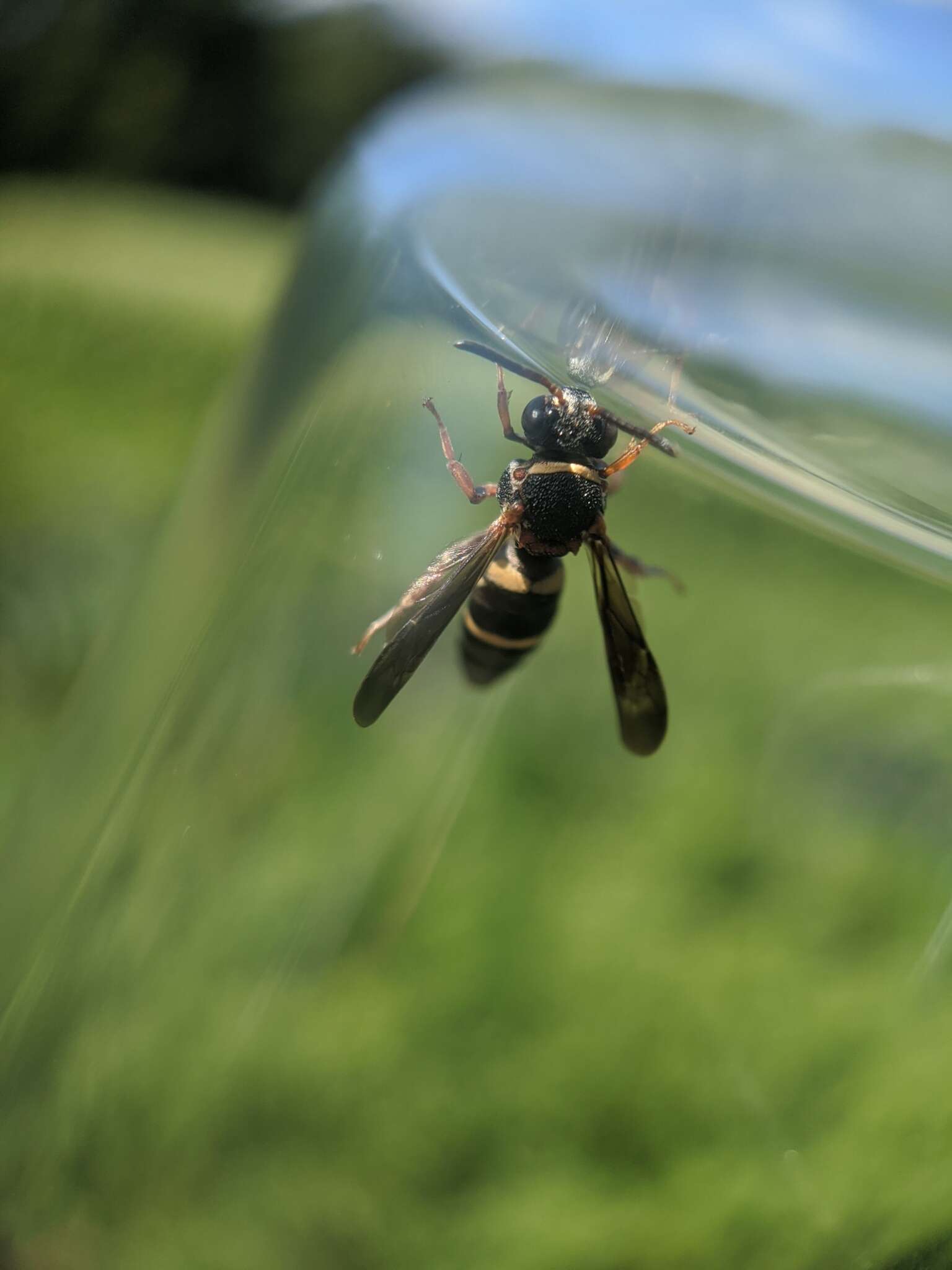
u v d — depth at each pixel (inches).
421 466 2.6
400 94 12.7
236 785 2.9
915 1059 2.9
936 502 2.6
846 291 2.7
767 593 3.2
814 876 3.4
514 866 3.5
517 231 2.7
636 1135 3.1
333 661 2.8
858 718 3.3
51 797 3.1
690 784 3.6
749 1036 3.2
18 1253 2.9
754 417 2.6
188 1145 3.0
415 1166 3.1
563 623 3.6
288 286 2.8
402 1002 3.3
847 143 2.9
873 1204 2.7
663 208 2.7
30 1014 2.8
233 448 2.8
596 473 2.7
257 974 3.1
